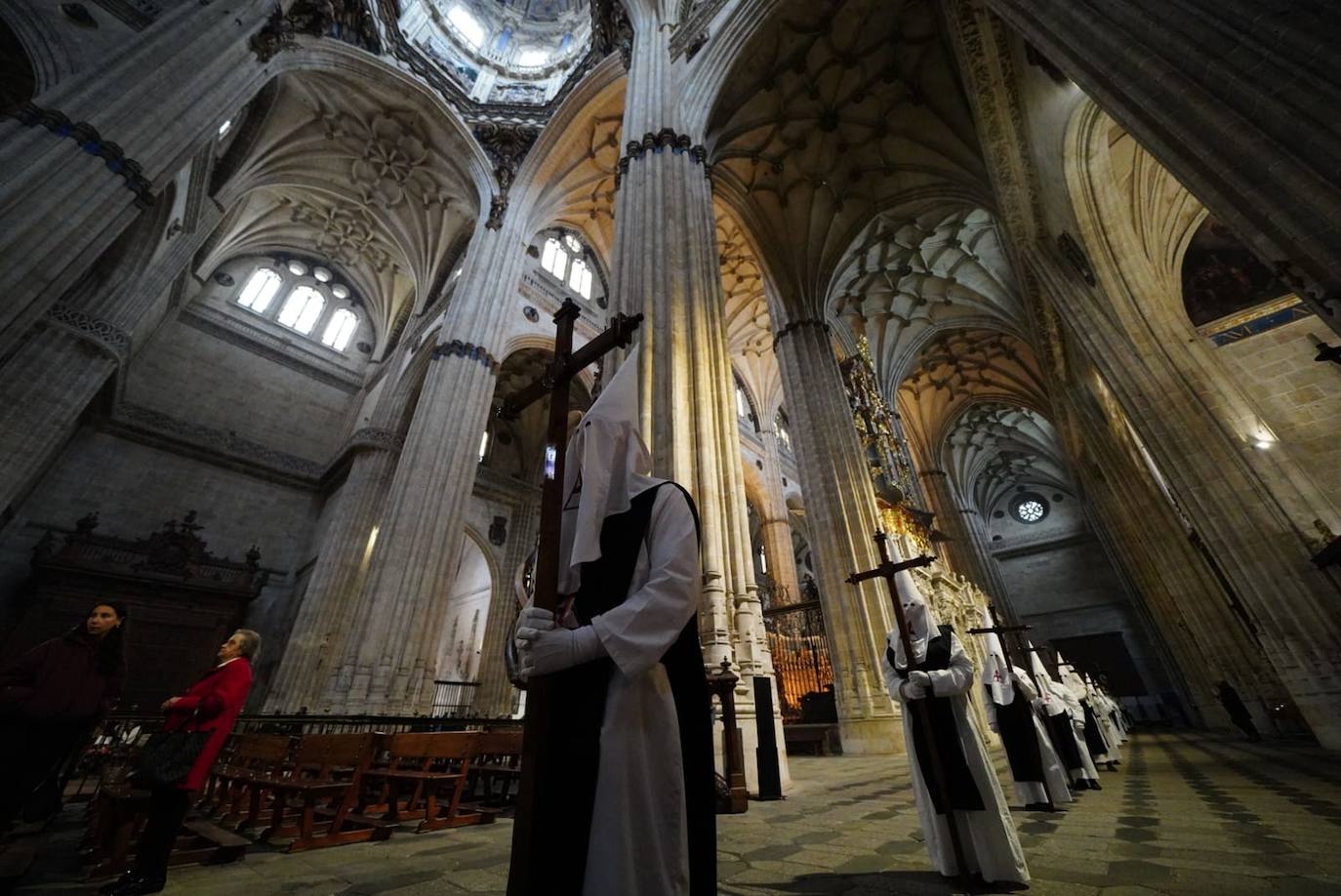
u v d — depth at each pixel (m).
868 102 13.95
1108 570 27.97
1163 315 9.27
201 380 18.30
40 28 8.34
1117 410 14.41
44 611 13.30
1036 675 5.77
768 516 22.39
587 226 18.89
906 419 24.77
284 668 14.11
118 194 7.85
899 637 3.03
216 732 2.76
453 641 22.70
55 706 3.02
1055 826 3.60
